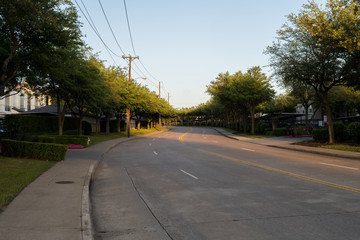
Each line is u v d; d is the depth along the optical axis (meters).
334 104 48.28
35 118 27.30
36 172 10.05
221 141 33.47
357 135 22.00
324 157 16.91
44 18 12.43
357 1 17.34
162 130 76.50
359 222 5.32
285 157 16.86
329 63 21.44
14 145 13.92
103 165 14.01
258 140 32.56
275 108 53.72
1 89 13.69
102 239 4.74
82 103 27.09
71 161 13.89
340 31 16.39
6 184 7.91
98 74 26.39
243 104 48.53
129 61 38.97
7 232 4.59
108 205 6.88
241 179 9.96
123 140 32.84
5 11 12.23
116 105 36.25
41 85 20.98
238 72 46.91
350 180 9.55
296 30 22.22
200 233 4.92
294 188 8.39
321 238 4.59
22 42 14.12
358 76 21.34
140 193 8.08
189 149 22.59
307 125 40.91
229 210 6.26
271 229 5.03
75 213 5.71
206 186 8.85
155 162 14.85
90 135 35.50
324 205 6.52
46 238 4.38
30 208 6.00
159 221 5.62
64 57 15.82
